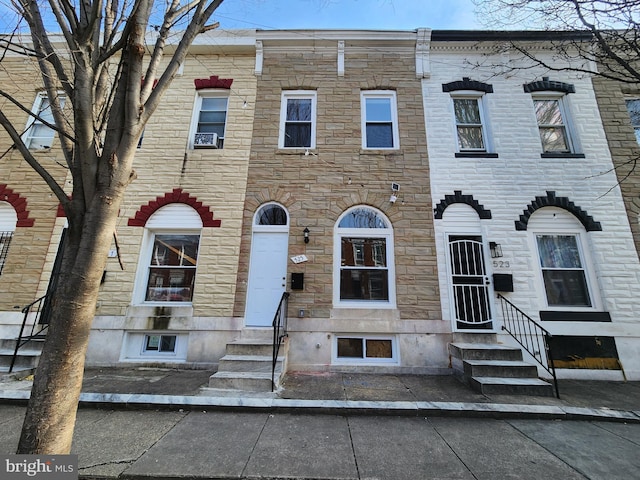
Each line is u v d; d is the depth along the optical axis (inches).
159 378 227.9
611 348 255.1
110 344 261.7
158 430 153.0
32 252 279.6
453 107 322.7
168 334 270.2
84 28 117.7
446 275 273.6
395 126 316.2
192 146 315.3
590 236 278.7
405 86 323.9
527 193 290.4
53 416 97.6
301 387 211.2
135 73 116.3
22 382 208.7
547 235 285.3
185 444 140.3
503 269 273.7
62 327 101.5
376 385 218.8
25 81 326.6
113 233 113.6
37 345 245.8
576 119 310.3
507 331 259.1
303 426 159.6
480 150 313.6
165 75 127.3
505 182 293.7
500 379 210.2
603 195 287.0
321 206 290.0
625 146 300.8
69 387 101.3
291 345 260.1
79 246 107.8
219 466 124.3
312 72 329.1
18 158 303.3
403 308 266.5
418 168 299.3
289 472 121.3
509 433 155.9
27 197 292.8
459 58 332.2
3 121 108.7
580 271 276.5
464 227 285.4
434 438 149.6
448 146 305.6
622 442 147.9
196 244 291.3
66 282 105.3
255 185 296.5
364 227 289.7
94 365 257.1
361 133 310.8
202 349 260.8
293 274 272.8
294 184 296.4
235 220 287.9
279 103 321.1
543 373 251.6
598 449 141.1
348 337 264.7
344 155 303.6
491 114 314.5
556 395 201.8
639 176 291.4
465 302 269.7
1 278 273.7
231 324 264.4
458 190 292.7
